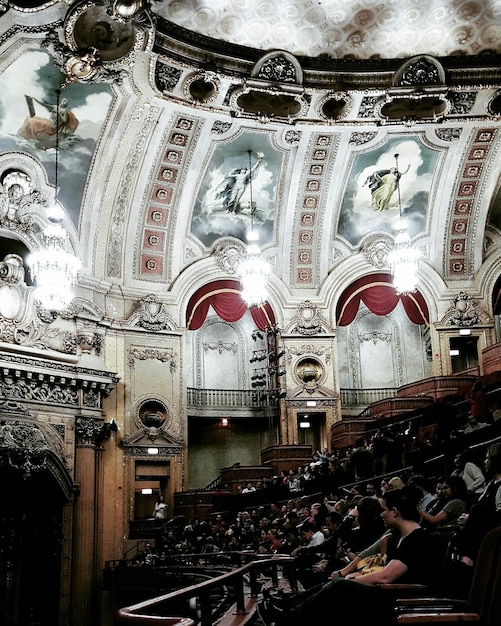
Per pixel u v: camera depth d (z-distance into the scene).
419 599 4.25
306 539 10.65
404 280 20.95
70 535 19.42
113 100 19.80
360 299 25.25
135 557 19.50
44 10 16.41
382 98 20.78
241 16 18.72
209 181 22.92
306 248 24.59
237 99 20.47
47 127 19.56
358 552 7.78
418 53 20.31
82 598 19.22
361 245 25.03
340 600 4.05
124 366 21.86
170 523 20.06
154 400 22.11
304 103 20.70
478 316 24.75
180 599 4.30
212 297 24.17
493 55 20.38
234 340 27.95
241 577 7.04
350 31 19.64
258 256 20.55
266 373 26.95
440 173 24.00
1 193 19.36
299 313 24.41
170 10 17.92
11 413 18.70
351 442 22.14
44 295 17.05
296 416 23.84
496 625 3.32
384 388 28.11
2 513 18.78
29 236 20.02
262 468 22.31
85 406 20.38
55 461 19.33
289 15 18.98
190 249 23.64
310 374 24.02
